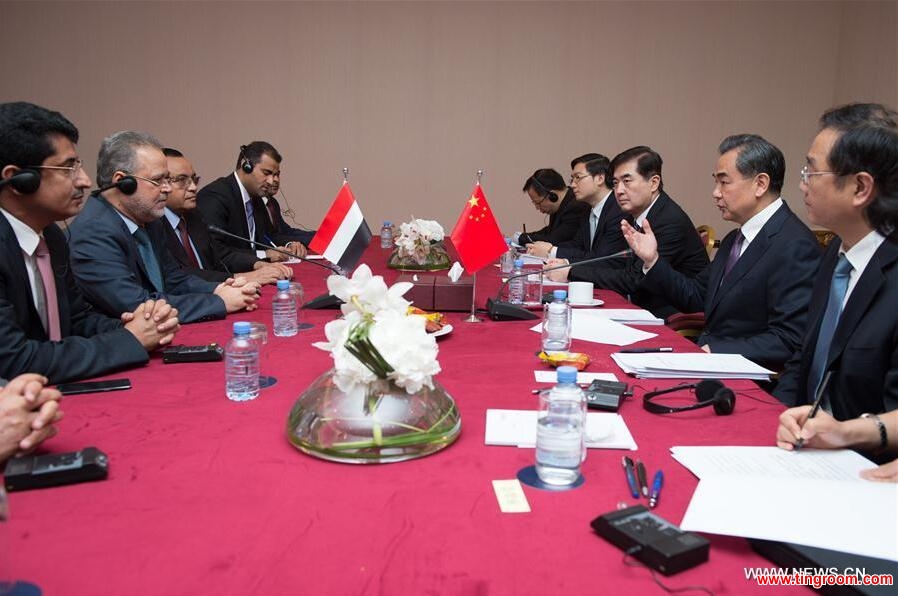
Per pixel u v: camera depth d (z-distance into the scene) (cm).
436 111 633
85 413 143
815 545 90
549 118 634
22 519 101
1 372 155
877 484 107
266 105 629
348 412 123
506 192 644
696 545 91
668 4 621
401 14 622
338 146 636
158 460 121
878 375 162
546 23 623
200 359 181
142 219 250
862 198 161
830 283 184
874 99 575
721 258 258
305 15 621
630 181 342
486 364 184
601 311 257
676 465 122
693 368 173
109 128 627
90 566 90
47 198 176
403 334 123
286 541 96
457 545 95
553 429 117
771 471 118
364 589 85
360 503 107
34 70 619
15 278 172
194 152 633
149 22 617
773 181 240
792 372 205
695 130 634
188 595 84
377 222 646
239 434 133
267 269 320
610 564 91
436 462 121
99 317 206
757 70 627
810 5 618
